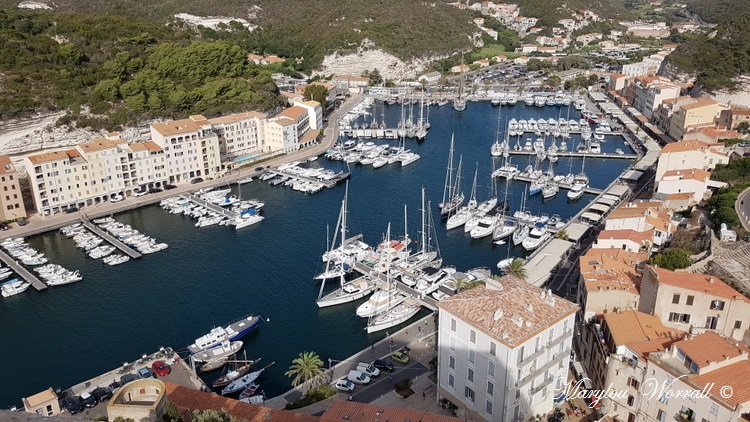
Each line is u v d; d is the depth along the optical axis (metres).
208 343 110.88
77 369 108.75
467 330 78.38
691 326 83.12
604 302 93.81
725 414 62.09
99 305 130.12
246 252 154.62
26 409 88.06
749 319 79.44
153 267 147.38
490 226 162.88
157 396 59.66
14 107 198.75
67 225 173.12
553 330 77.81
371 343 113.88
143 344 115.50
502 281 87.19
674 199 150.62
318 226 170.50
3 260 150.12
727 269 96.44
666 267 102.50
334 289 134.25
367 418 73.00
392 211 181.00
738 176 156.75
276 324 120.88
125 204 188.62
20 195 174.88
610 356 75.75
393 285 130.38
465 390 81.75
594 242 134.38
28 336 119.44
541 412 81.19
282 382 102.94
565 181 198.62
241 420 61.81
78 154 189.00
